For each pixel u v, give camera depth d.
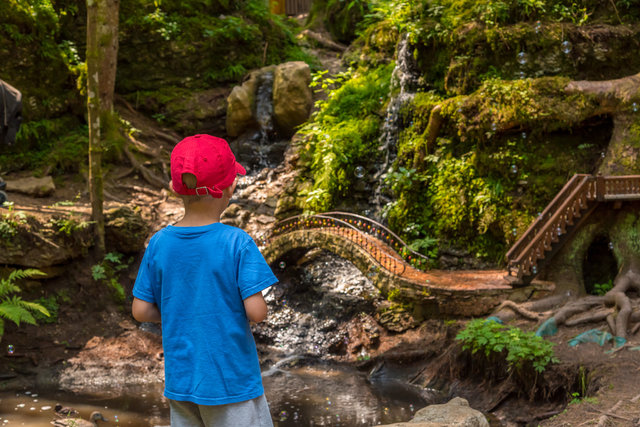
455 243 11.27
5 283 8.34
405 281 9.47
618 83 9.66
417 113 12.04
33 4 14.59
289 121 15.35
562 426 5.65
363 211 12.91
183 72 16.95
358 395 8.65
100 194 11.79
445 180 11.38
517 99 10.16
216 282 1.91
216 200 2.04
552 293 9.33
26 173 13.66
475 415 3.82
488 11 11.27
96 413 7.69
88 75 11.55
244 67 17.41
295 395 8.69
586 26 10.90
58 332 10.65
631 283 8.91
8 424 7.38
